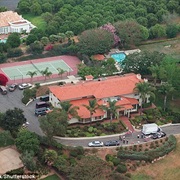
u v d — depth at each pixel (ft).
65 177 610.24
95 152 654.12
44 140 654.94
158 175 626.64
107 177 606.55
